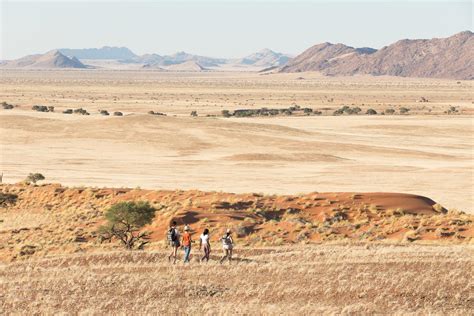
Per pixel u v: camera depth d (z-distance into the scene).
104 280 55.69
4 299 50.62
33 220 114.75
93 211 116.81
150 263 63.81
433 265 57.09
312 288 51.47
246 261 64.00
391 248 70.06
